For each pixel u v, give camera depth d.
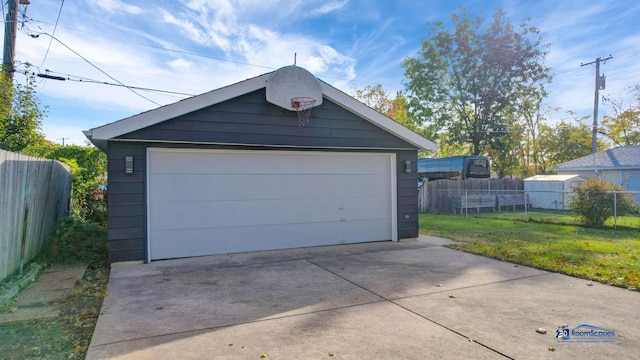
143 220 6.43
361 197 8.32
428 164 22.78
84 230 7.11
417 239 8.79
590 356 2.98
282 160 7.57
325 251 7.35
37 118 8.61
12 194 5.04
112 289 4.88
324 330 3.52
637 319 3.76
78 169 11.12
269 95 7.04
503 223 12.47
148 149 6.49
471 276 5.45
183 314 3.97
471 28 24.97
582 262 6.18
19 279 5.02
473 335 3.38
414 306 4.17
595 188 11.58
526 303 4.25
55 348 3.21
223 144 6.88
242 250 7.23
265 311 4.05
